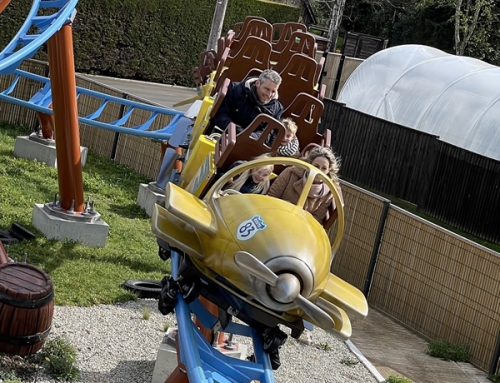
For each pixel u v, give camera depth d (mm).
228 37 12242
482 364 10953
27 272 7922
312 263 4973
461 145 21438
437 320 11711
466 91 22375
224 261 5168
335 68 31859
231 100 7691
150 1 30344
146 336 9203
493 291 10930
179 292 5762
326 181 5617
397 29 49812
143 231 13695
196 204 5449
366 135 20906
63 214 12039
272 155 6105
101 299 10023
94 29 29312
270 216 5164
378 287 12680
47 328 7730
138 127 14977
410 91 23781
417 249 12062
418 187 19562
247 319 5672
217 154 6027
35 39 10141
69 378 7613
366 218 12820
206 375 5348
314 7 52250
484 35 40375
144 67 31203
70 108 11750
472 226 18188
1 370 7289
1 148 16828
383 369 10055
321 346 10344
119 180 16734
